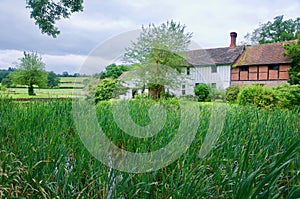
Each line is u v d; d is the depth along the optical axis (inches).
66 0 339.3
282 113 145.5
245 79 712.4
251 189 36.4
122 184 47.7
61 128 79.6
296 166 55.8
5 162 47.0
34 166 48.4
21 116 97.3
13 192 43.4
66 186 48.1
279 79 667.4
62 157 53.3
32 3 328.8
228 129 86.4
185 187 46.8
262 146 68.6
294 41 700.7
